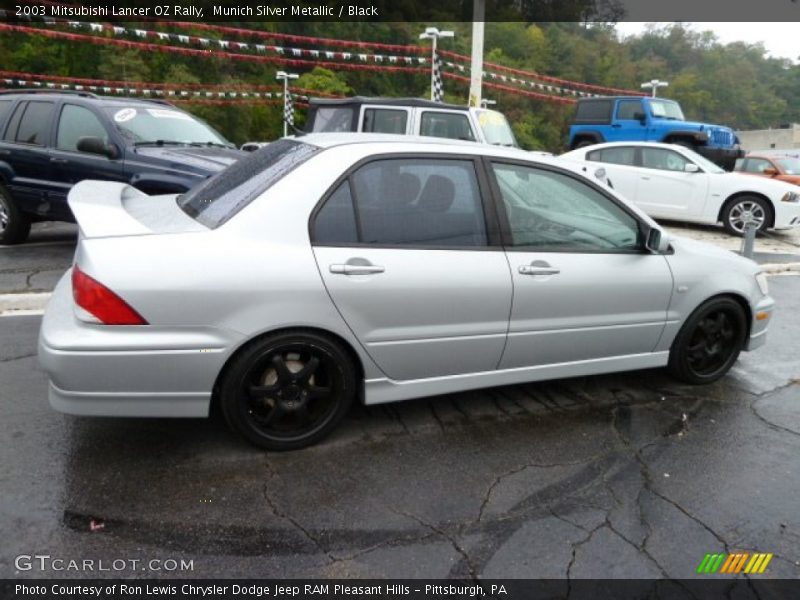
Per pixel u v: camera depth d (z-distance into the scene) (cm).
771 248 964
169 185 631
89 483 288
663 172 1112
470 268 330
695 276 399
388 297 313
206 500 280
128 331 276
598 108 1644
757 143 6059
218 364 291
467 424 362
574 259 360
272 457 317
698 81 8044
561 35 7150
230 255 288
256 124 4916
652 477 314
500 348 349
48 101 729
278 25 4609
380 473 307
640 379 437
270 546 253
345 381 323
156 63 4272
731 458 334
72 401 282
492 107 6053
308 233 302
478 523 273
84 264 277
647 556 257
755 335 435
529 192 357
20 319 502
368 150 322
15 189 734
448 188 335
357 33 4788
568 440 348
